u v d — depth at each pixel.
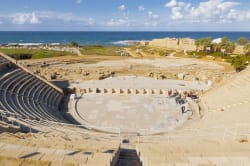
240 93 29.97
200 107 31.69
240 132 18.17
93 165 9.08
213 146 13.89
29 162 9.28
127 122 26.55
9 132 14.98
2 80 28.77
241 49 87.50
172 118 27.83
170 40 125.31
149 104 32.53
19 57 67.69
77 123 26.17
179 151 12.62
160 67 59.06
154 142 17.25
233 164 10.38
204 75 45.84
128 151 13.91
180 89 37.66
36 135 15.16
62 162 9.28
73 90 37.28
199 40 94.62
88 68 55.12
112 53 93.00
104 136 19.38
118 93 37.03
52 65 58.72
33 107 26.23
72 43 123.69
